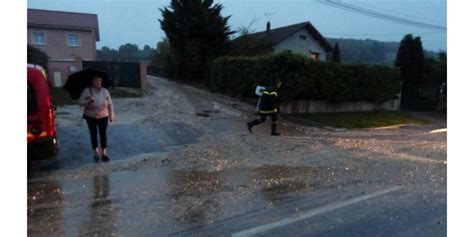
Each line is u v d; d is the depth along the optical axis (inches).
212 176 257.3
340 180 248.5
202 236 159.9
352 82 794.8
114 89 797.2
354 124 673.0
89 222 173.3
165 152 338.0
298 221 177.5
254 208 194.2
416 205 200.1
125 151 340.2
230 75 832.3
